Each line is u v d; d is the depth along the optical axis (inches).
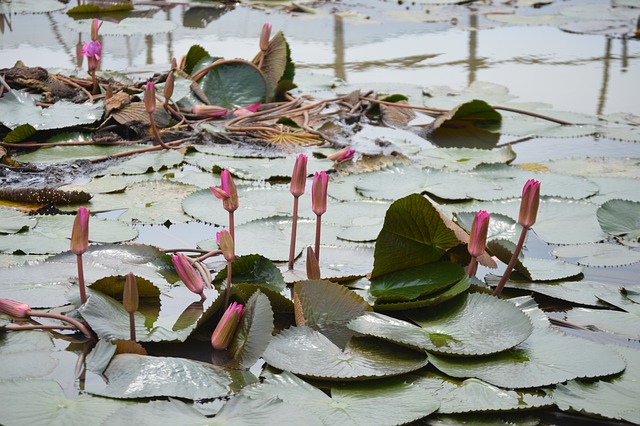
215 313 189.2
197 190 216.1
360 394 180.1
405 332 185.5
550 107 276.8
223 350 185.3
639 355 185.3
